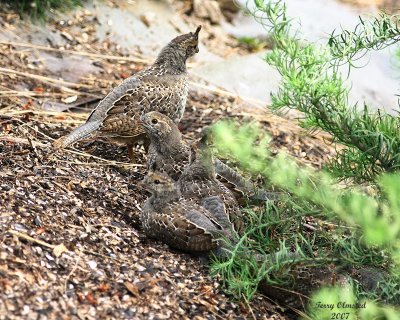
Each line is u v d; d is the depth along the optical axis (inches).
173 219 421.1
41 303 345.7
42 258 375.9
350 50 416.5
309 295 405.1
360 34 424.5
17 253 371.6
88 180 480.1
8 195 421.7
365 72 756.0
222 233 415.8
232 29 821.2
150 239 434.6
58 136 539.8
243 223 442.3
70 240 399.9
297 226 435.8
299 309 410.3
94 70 664.4
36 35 683.4
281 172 380.2
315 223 466.0
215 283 403.2
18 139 510.6
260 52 772.0
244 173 499.5
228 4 839.1
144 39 740.0
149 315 364.5
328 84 400.5
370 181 413.4
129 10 764.6
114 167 514.9
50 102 597.0
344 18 848.9
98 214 440.8
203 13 821.2
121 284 378.0
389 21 423.5
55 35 694.5
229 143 362.6
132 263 399.9
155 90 526.6
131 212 460.1
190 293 391.2
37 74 634.8
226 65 721.6
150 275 393.7
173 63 545.3
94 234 415.2
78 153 516.4
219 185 459.8
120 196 473.4
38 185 448.8
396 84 754.8
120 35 728.3
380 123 411.5
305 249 434.9
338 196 378.0
